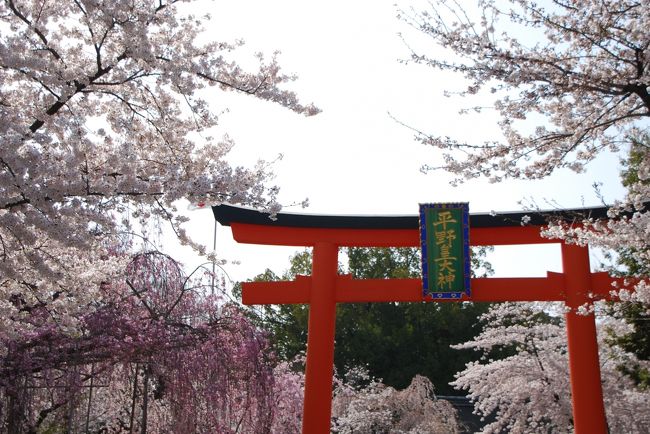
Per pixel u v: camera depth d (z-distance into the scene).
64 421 8.71
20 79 6.65
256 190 6.16
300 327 32.47
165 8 6.71
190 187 5.98
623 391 13.83
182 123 7.03
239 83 6.75
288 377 14.56
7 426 6.93
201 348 8.51
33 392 7.25
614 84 6.13
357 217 12.52
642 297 7.18
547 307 14.73
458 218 12.03
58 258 7.31
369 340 30.86
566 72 6.19
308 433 11.77
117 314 8.11
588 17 6.14
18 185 5.49
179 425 8.28
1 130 5.57
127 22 6.10
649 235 6.24
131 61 6.48
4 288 7.36
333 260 12.62
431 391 17.52
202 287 9.48
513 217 12.16
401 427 16.34
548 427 14.02
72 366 7.53
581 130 6.29
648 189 6.62
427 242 12.11
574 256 11.95
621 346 14.22
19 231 5.86
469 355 30.73
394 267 34.94
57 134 6.55
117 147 6.32
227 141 7.20
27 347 7.27
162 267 9.12
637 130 7.06
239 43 7.14
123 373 8.55
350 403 17.12
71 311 7.47
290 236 12.69
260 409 9.38
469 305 32.41
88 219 5.98
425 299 12.17
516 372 14.34
